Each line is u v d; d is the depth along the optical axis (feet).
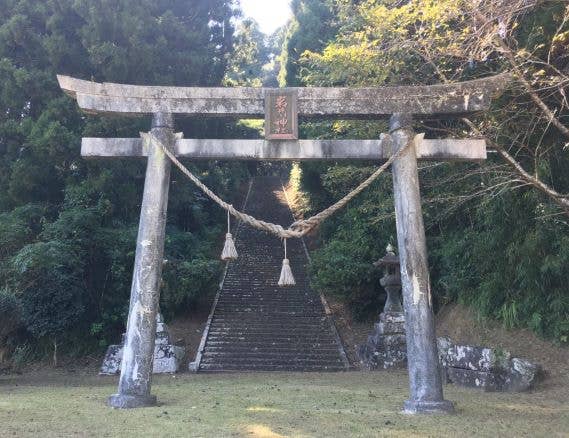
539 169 31.65
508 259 35.86
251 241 77.56
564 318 32.58
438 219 41.52
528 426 19.86
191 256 59.16
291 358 45.55
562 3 27.81
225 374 40.78
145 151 25.62
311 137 54.54
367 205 46.91
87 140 25.62
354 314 53.83
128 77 52.47
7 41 51.60
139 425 19.01
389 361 42.65
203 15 65.82
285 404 24.54
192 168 62.49
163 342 43.01
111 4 52.21
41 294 44.83
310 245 76.95
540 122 31.53
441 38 28.66
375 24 32.35
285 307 56.65
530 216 33.91
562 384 29.17
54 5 52.65
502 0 27.30
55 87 51.78
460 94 25.91
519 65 27.17
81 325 49.39
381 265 45.52
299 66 73.77
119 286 49.08
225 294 59.26
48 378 40.45
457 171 36.86
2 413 21.42
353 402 25.40
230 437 17.34
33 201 51.72
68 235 46.96
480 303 38.50
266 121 25.75
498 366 30.45
